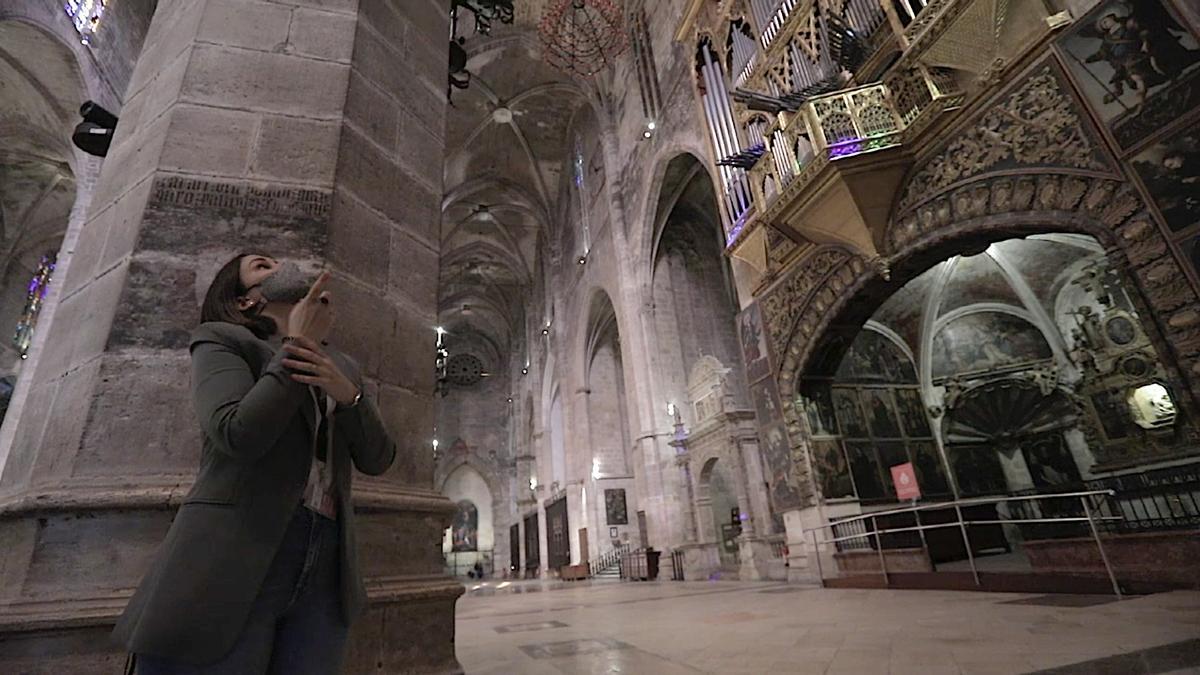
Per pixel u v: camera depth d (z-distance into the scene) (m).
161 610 1.06
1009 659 3.33
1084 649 3.43
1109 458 11.99
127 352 2.29
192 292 2.47
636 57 20.48
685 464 17.80
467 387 46.06
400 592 2.46
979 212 7.22
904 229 8.27
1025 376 13.23
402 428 2.92
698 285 21.52
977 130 7.31
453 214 34.06
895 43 8.70
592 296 25.38
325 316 1.45
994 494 13.29
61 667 1.83
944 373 13.84
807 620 5.74
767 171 10.32
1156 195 5.41
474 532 42.00
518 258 37.44
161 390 2.29
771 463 11.62
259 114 2.94
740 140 12.20
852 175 8.29
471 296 42.66
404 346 3.09
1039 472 13.38
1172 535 5.54
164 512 2.09
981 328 13.90
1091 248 11.85
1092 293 12.24
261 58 3.10
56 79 16.80
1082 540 6.33
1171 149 5.33
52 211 23.19
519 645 5.02
